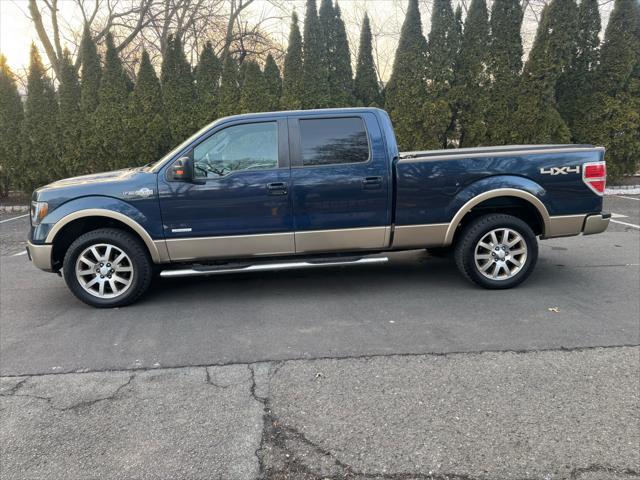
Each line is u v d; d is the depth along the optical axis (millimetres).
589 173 4840
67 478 2398
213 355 3713
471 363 3438
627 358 3439
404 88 11883
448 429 2686
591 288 5012
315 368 3443
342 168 4734
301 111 4793
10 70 12914
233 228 4723
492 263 4992
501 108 11672
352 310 4598
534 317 4258
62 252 4949
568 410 2830
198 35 16906
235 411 2932
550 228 4906
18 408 3033
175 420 2855
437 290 5113
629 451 2457
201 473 2404
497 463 2404
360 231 4836
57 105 12555
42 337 4180
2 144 12719
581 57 11883
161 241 4703
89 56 12133
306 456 2504
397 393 3070
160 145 12117
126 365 3590
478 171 4789
